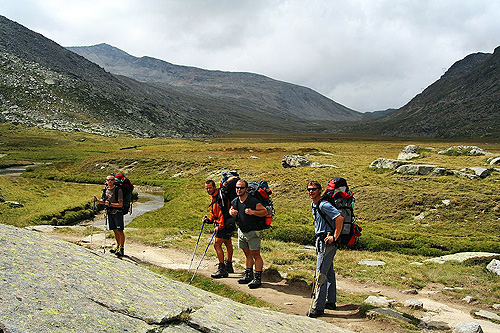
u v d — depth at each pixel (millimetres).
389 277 14297
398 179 39250
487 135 198625
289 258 16688
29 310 4598
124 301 5695
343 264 16594
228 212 12781
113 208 14500
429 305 10891
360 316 9289
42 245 7316
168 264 14984
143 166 72062
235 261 15891
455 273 14703
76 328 4527
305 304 10469
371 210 32188
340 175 44188
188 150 97500
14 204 33219
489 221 27359
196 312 6086
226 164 66188
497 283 13242
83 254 7684
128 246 18594
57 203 36219
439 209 29969
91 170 73250
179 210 37688
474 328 8203
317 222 9562
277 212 32375
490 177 36312
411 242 22359
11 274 5426
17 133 133250
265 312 7410
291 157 57500
